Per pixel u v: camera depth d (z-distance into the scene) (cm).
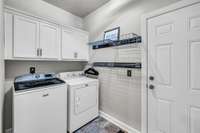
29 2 208
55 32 212
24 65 202
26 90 138
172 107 144
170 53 145
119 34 207
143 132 171
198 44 124
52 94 162
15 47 163
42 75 210
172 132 144
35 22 184
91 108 221
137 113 180
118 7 210
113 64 219
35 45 185
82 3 237
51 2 233
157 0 155
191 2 125
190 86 130
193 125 129
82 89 203
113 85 220
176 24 138
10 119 185
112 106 222
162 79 152
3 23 141
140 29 175
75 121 191
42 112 151
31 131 141
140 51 176
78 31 255
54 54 211
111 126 205
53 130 162
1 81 125
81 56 262
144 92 170
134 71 184
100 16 250
